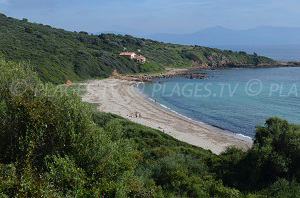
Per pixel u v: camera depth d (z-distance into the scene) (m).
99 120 24.89
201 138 35.25
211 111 53.00
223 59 158.75
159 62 135.75
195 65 147.62
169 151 17.64
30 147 8.38
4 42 84.50
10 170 7.56
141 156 15.87
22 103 9.57
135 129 26.22
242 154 16.45
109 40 146.88
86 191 7.77
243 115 49.53
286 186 12.29
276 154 14.21
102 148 9.11
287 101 61.12
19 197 6.71
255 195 11.66
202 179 13.20
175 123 42.84
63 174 7.81
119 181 8.99
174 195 11.19
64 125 9.57
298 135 15.14
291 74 113.44
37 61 76.44
